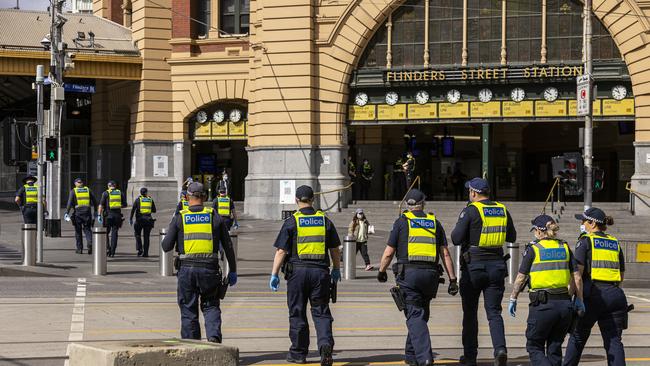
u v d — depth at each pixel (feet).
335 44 149.38
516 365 43.73
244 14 166.40
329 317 42.09
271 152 150.20
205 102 166.40
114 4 194.70
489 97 145.28
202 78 166.61
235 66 164.66
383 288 82.17
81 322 54.60
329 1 149.38
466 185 43.01
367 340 50.65
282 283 83.92
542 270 38.37
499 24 144.66
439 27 147.02
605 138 181.47
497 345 40.57
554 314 38.14
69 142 194.70
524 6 143.54
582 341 39.93
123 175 186.91
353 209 147.64
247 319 58.03
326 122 149.69
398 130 192.03
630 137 172.35
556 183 139.03
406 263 41.06
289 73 149.18
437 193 188.85
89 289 73.46
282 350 46.52
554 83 142.20
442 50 147.02
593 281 39.50
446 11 146.72
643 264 89.04
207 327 41.57
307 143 148.46
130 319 56.34
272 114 150.20
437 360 45.03
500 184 188.85
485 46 145.38
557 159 92.99
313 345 49.39
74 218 103.55
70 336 49.39
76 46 165.78
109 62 165.58
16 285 75.25
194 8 168.66
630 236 122.01
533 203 140.46
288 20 149.18
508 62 144.15
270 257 106.52
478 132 188.75
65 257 99.60
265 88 150.61
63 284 77.10
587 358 46.44
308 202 42.63
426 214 41.83
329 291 42.24
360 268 102.58
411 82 147.33
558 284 38.29
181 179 168.14
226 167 189.26
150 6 168.14
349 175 153.17
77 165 195.62
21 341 47.60
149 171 167.63
